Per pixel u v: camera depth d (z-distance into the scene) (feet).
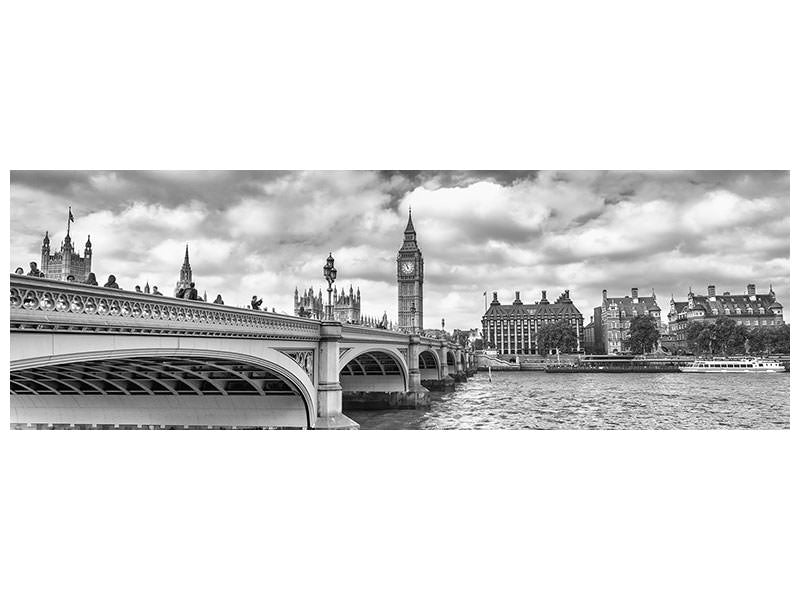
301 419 120.06
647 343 631.15
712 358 517.14
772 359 491.31
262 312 97.71
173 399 122.21
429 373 356.59
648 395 303.48
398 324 633.61
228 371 110.73
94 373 109.40
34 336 53.31
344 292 597.11
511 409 246.06
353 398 250.57
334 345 128.16
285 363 108.78
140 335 67.21
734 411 240.12
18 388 123.95
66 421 123.65
